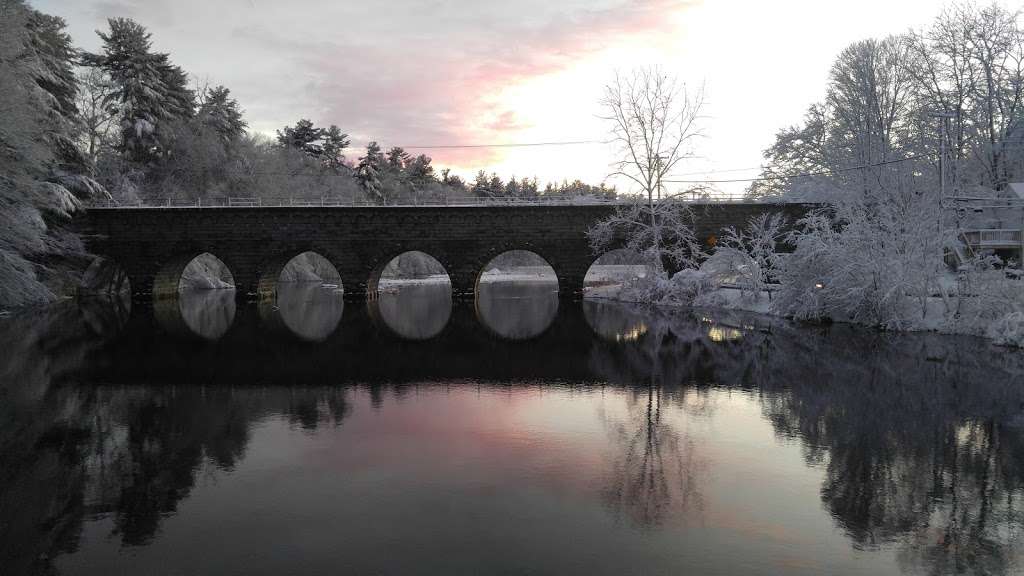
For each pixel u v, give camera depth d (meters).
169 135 53.31
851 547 6.63
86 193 40.81
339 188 77.00
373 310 35.66
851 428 10.91
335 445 10.16
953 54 36.81
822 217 27.81
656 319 29.11
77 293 42.47
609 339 22.67
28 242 32.88
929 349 18.61
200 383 15.20
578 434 10.73
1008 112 36.53
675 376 15.74
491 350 20.44
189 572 6.18
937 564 6.28
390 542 6.76
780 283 31.64
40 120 37.53
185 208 40.31
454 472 8.88
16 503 7.93
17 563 6.40
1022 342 18.31
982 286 20.69
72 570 6.25
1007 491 8.07
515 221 40.56
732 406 12.59
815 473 8.77
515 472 8.88
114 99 53.22
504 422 11.51
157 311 34.78
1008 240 28.27
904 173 30.91
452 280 40.78
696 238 39.72
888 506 7.65
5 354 19.69
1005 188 34.47
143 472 9.00
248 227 40.53
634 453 9.70
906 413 11.86
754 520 7.29
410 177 104.75
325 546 6.68
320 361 18.42
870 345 19.75
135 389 14.50
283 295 50.12
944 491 8.10
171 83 57.97
